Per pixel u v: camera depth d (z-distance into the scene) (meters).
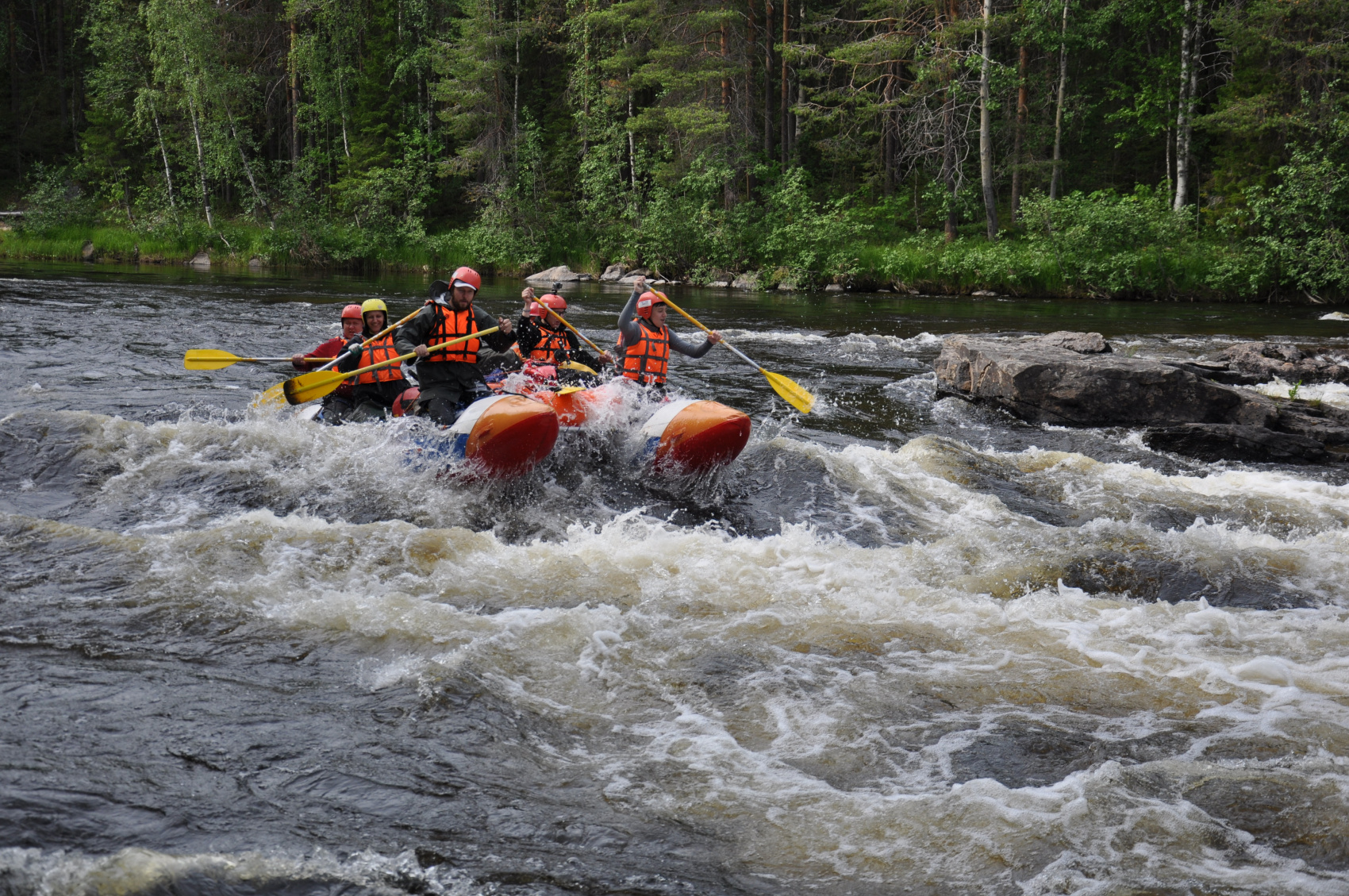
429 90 40.25
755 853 2.81
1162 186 30.38
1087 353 12.64
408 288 25.42
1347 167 25.36
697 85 33.50
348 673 3.83
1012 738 3.56
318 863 2.63
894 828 2.95
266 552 5.11
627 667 4.07
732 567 5.38
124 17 41.69
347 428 7.07
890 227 32.97
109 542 5.09
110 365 10.83
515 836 2.84
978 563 5.68
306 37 39.09
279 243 35.53
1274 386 12.04
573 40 37.53
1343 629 4.71
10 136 47.34
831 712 3.73
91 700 3.45
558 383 7.81
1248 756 3.46
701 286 31.06
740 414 6.84
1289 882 2.71
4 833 2.62
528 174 36.31
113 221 39.00
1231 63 31.45
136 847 2.63
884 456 7.98
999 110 32.62
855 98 33.22
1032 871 2.74
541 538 6.04
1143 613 4.86
